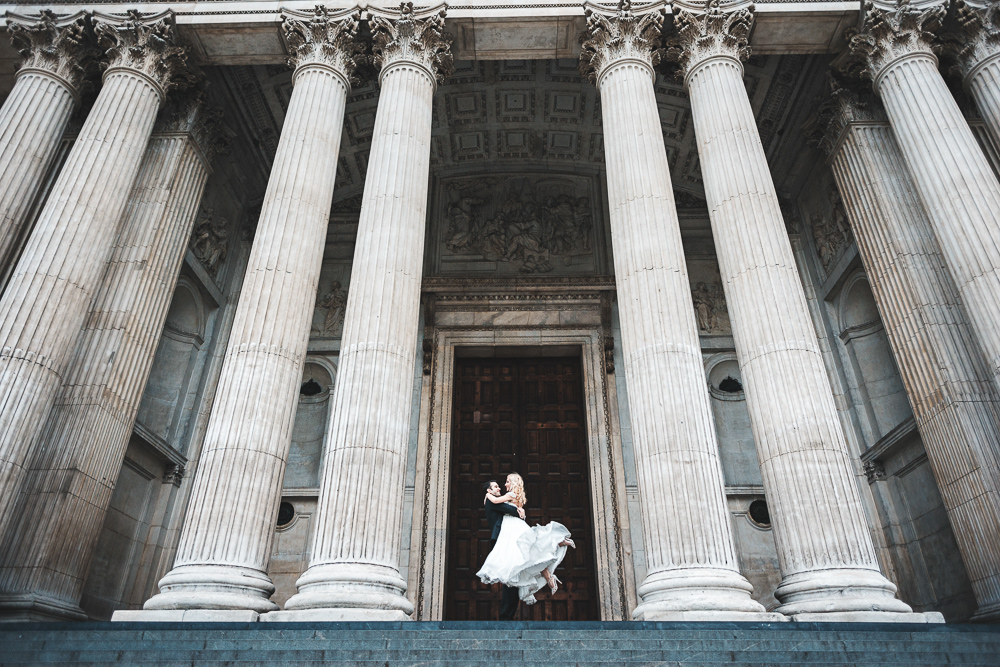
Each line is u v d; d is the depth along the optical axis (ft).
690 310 47.01
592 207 92.43
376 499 40.42
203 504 40.14
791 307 46.11
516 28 61.82
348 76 60.23
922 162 54.08
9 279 55.72
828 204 76.95
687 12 59.62
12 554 47.26
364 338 45.39
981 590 49.37
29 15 61.82
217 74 71.82
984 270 48.08
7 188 54.80
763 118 79.61
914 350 57.16
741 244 49.34
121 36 60.95
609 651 29.48
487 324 82.84
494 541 36.81
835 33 62.34
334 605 36.24
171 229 63.72
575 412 81.25
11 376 45.14
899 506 67.31
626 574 68.49
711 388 80.38
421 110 56.80
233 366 44.62
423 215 52.70
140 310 58.95
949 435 53.16
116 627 33.50
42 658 29.50
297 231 49.98
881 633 31.76
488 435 79.77
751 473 75.56
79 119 67.36
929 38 59.47
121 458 55.31
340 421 42.91
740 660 29.25
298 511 73.10
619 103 56.18
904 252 59.41
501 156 95.66
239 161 81.15
